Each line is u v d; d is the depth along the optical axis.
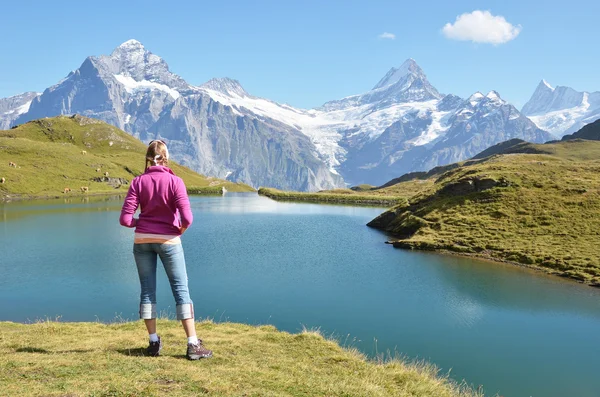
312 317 32.31
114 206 146.12
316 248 63.53
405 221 78.81
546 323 31.33
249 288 40.78
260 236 76.69
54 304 35.78
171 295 37.94
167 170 9.12
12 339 12.96
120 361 9.16
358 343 27.17
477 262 52.19
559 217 61.09
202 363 9.71
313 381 9.32
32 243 67.19
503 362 24.47
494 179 77.38
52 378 7.80
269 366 10.49
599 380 22.14
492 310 34.34
